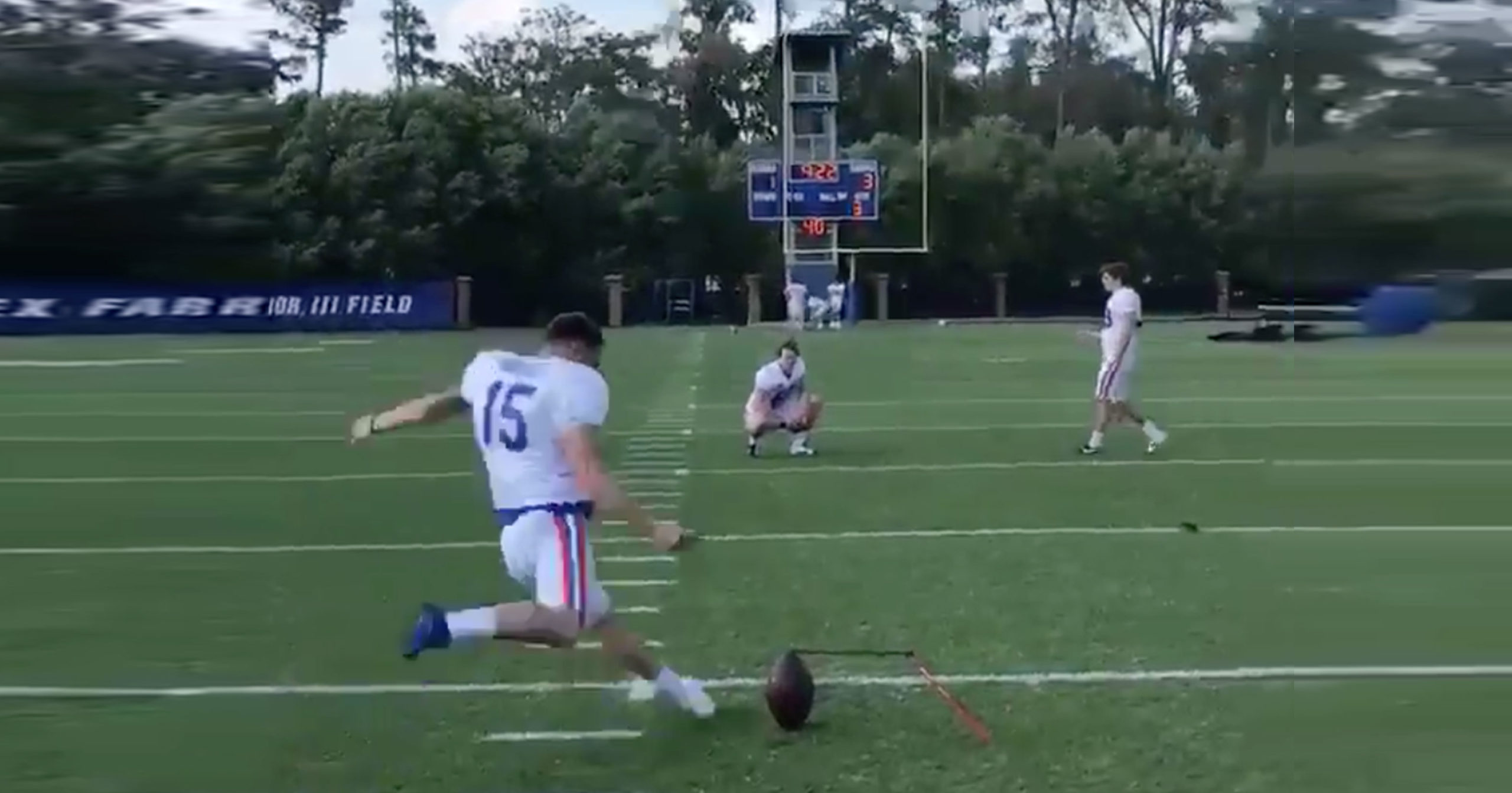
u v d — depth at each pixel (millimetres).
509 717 9234
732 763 8344
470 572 13469
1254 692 9609
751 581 12859
